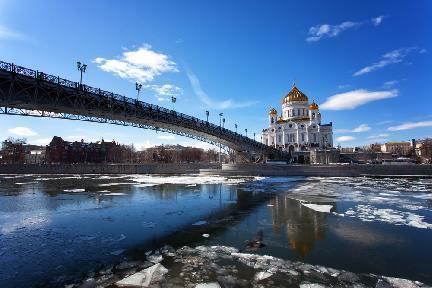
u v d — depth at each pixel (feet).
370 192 126.31
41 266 44.73
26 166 285.84
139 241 57.47
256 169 240.12
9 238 59.52
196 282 38.68
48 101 98.53
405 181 178.29
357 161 364.99
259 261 46.19
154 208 92.63
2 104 87.51
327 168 221.46
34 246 54.29
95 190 140.36
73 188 148.97
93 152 448.24
